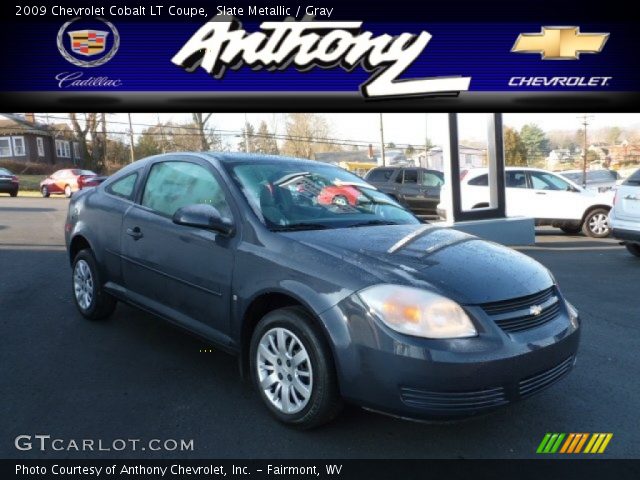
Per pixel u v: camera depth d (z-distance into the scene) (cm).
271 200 362
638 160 6438
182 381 365
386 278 279
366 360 267
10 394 342
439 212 1080
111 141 5128
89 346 429
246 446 287
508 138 6638
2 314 512
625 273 793
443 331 263
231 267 335
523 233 1059
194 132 4566
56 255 861
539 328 293
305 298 288
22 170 4431
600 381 386
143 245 409
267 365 317
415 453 284
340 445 290
